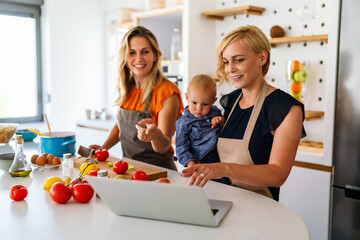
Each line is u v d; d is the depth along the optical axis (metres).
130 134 1.92
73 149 1.87
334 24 2.07
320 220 2.22
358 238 2.07
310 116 2.45
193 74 3.08
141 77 1.94
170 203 0.96
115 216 1.05
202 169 1.15
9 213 1.08
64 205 1.15
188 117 1.69
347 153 2.08
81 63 4.39
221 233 0.94
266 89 1.39
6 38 4.07
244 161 1.39
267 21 2.85
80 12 4.32
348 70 2.04
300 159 2.30
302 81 2.52
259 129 1.37
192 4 3.00
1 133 2.26
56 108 4.21
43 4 4.14
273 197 1.41
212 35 3.18
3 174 1.54
